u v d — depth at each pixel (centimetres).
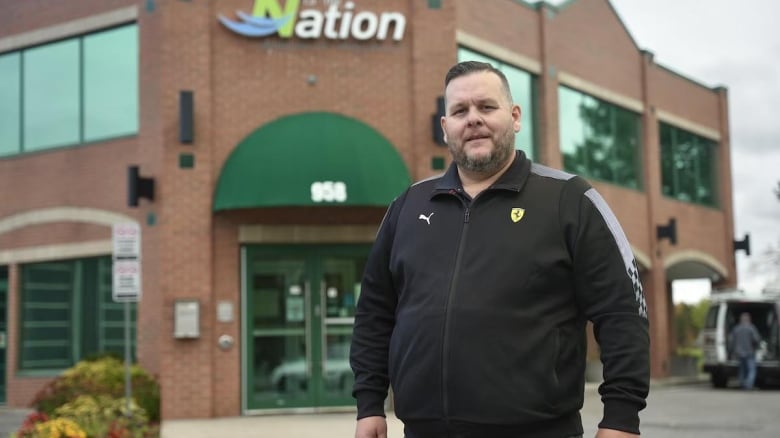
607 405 321
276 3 1647
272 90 1642
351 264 1653
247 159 1578
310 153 1558
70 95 1841
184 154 1611
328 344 1636
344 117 1645
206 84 1623
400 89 1678
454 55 1697
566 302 338
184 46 1628
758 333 2559
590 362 2264
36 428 927
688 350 3494
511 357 325
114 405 1168
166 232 1599
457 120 350
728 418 1502
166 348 1584
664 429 1345
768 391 2281
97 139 1789
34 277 1881
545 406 323
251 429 1364
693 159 2873
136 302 1697
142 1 1712
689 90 2841
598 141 2358
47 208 1852
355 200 1531
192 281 1597
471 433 328
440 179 370
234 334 1608
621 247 338
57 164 1841
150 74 1686
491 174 353
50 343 1845
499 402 322
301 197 1523
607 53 2400
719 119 3019
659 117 2638
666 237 2533
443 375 329
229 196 1566
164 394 1573
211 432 1331
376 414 372
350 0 1672
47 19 1867
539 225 338
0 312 1933
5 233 1912
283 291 1636
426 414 335
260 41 1650
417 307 343
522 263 332
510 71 2019
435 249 348
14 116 1917
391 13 1677
